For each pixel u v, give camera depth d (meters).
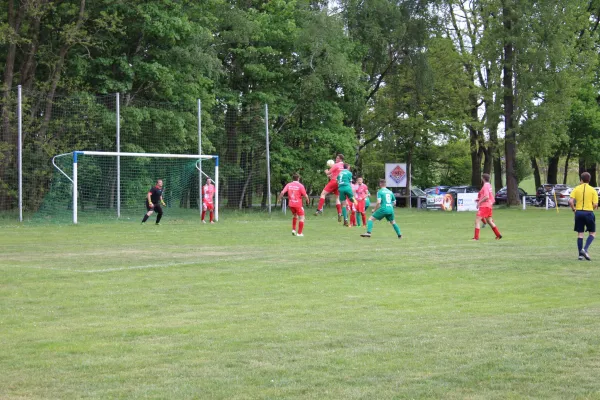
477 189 59.75
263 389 6.31
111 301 10.82
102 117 34.50
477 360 7.25
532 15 49.12
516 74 50.00
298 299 11.06
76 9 37.03
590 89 59.84
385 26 49.56
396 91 52.66
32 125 34.16
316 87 44.38
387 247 19.30
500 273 14.08
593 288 12.26
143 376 6.74
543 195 56.12
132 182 35.56
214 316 9.66
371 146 58.06
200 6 41.38
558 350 7.64
